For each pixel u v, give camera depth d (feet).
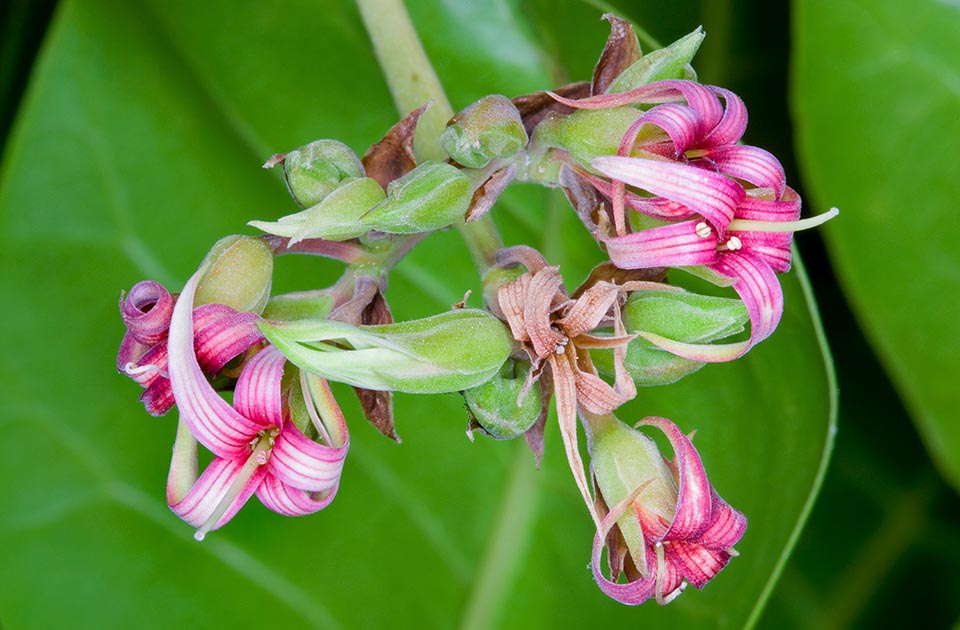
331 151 0.38
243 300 0.38
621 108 0.38
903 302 0.43
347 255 0.39
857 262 0.43
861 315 0.43
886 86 0.43
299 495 0.37
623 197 0.37
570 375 0.37
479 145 0.38
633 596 0.37
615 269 0.38
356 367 0.36
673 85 0.37
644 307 0.38
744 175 0.37
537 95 0.39
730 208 0.37
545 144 0.39
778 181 0.37
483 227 0.39
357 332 0.36
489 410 0.37
